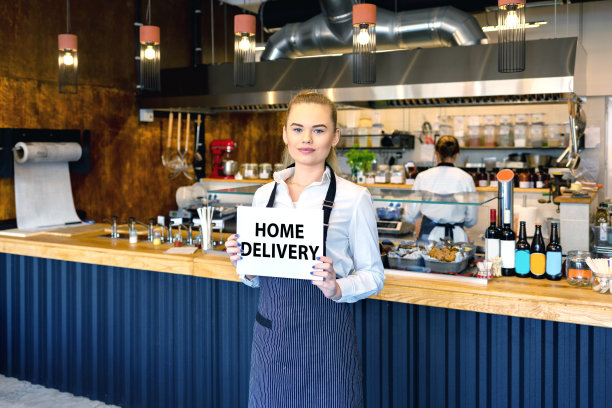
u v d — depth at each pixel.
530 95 4.89
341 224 1.85
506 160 7.38
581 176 6.87
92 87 5.30
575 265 2.47
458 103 5.39
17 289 3.96
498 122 7.40
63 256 3.59
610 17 6.98
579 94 4.68
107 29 5.44
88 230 4.08
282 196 1.90
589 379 2.41
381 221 3.62
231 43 7.21
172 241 3.69
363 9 3.93
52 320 3.80
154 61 4.72
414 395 2.76
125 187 5.70
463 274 2.62
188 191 5.28
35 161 4.20
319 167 1.89
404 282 2.59
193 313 3.29
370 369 2.84
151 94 5.77
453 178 4.21
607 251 2.68
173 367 3.37
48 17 4.86
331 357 1.85
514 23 3.72
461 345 2.64
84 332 3.67
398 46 5.52
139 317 3.47
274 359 1.87
